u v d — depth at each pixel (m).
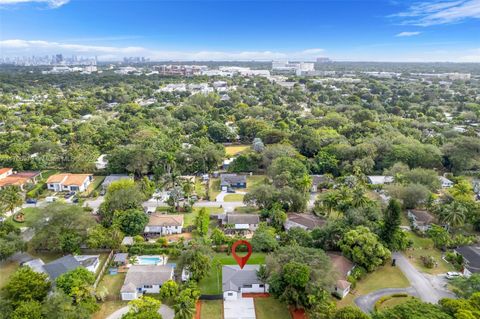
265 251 79.94
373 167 134.50
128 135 170.12
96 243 77.00
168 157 124.75
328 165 130.25
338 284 65.06
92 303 59.28
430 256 78.25
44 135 173.12
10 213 100.31
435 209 94.06
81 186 118.00
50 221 78.56
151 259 77.06
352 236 73.12
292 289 58.72
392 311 51.22
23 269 62.25
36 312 51.25
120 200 91.75
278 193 98.56
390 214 76.69
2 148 151.25
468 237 84.62
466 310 49.03
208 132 181.62
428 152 131.62
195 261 67.69
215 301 64.00
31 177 123.69
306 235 79.50
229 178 123.94
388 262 76.81
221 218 95.56
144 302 56.62
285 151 134.50
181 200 108.50
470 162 127.69
